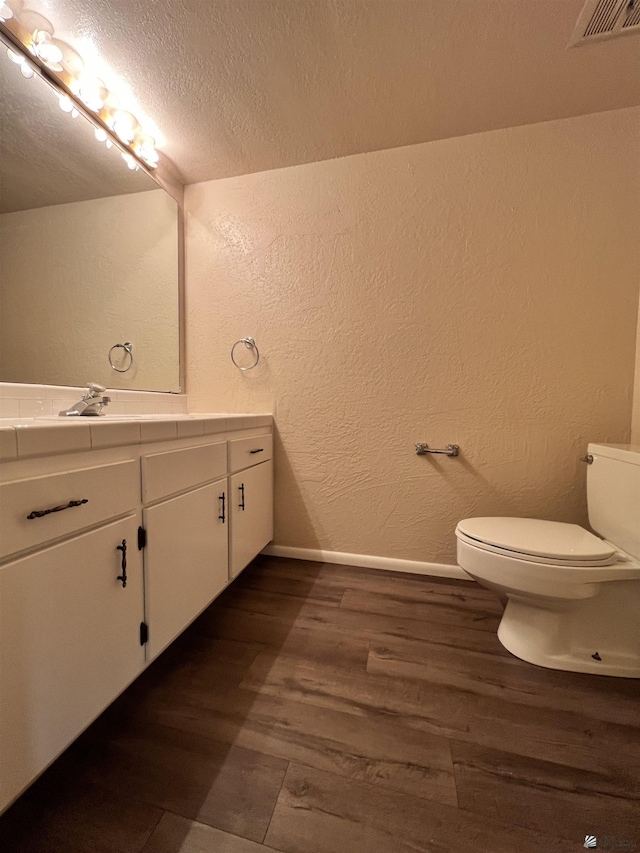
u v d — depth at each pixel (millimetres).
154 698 938
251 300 1770
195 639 1183
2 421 1012
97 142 1364
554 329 1442
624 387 1390
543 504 1493
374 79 1208
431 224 1537
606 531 1197
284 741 813
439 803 682
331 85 1231
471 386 1540
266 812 665
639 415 1348
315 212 1659
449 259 1529
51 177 1210
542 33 1051
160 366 1709
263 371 1779
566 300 1424
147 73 1193
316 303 1692
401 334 1604
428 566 1635
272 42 1086
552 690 975
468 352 1535
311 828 639
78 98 1258
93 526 756
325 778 728
